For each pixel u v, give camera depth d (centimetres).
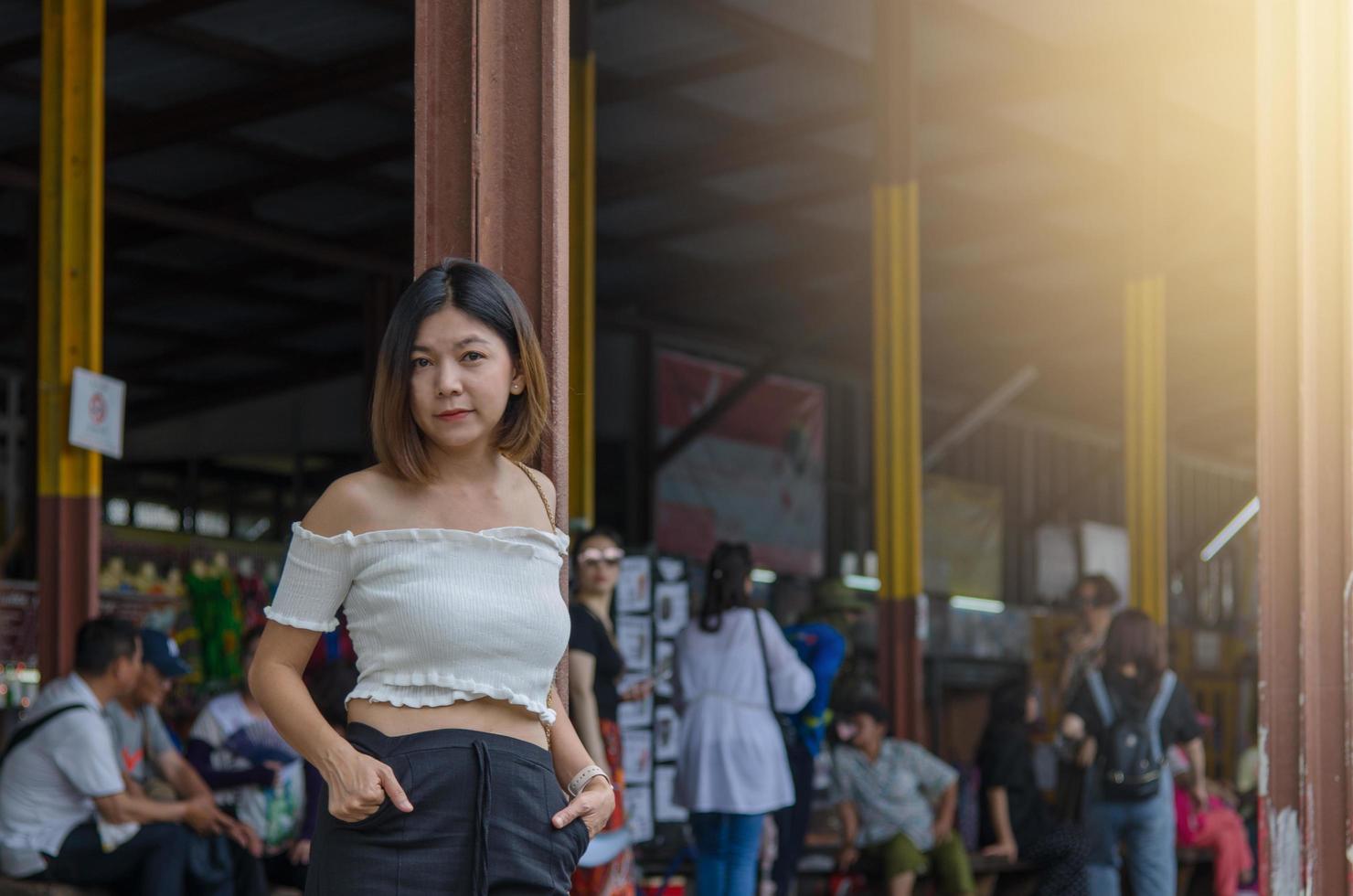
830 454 1911
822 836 884
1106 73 1180
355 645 215
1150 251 1268
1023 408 2133
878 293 1052
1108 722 696
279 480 2020
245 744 629
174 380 1938
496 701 214
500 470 223
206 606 1238
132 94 1175
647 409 1700
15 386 1689
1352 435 332
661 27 1105
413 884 205
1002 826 805
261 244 1424
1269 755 338
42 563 795
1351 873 323
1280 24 354
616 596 766
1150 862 696
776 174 1380
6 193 1323
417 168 270
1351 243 336
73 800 550
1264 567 344
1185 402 2227
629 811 755
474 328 213
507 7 271
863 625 1612
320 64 1143
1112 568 2244
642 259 1596
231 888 578
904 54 1056
